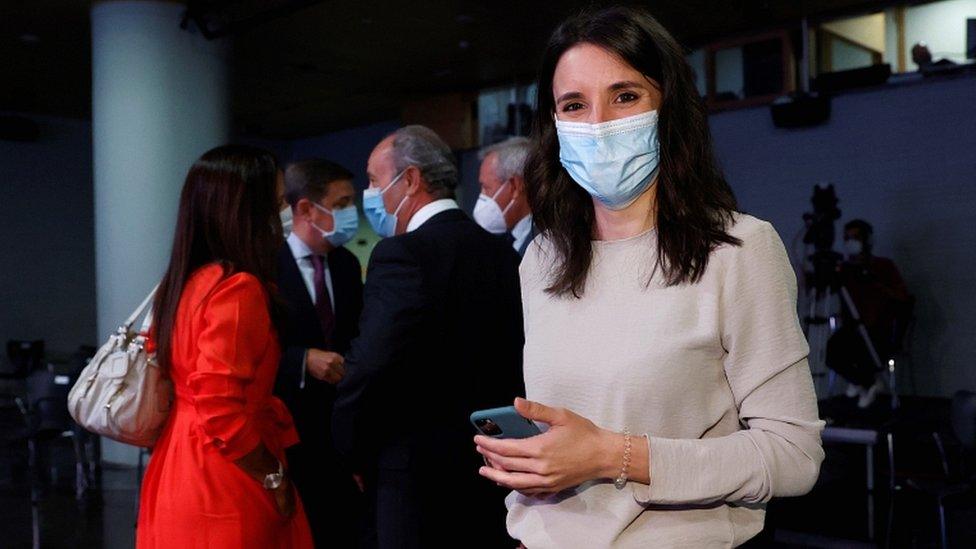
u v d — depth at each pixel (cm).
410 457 216
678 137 114
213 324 190
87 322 1362
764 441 104
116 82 773
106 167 779
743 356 107
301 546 211
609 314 114
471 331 221
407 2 815
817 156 893
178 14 788
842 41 911
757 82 941
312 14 849
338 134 1479
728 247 109
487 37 932
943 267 819
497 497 230
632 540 110
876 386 741
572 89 116
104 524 548
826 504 554
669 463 103
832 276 731
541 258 127
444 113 1203
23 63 1030
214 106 810
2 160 1290
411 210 247
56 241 1336
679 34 950
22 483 683
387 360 207
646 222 118
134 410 199
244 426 190
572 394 115
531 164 128
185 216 204
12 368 1079
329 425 287
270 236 208
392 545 214
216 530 189
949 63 816
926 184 827
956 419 423
